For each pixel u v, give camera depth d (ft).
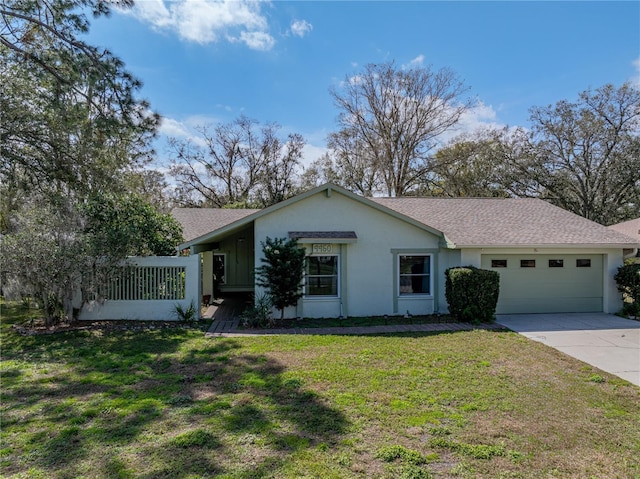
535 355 26.05
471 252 40.65
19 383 20.49
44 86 36.94
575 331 33.35
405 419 16.21
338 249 40.60
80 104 36.17
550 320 38.14
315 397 18.53
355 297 40.88
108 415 16.47
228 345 28.63
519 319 38.63
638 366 23.88
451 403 17.99
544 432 15.24
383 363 24.04
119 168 44.70
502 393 19.25
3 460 13.00
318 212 40.50
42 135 39.99
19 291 32.99
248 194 116.98
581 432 15.28
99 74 34.88
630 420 16.39
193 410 16.93
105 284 35.09
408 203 53.31
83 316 37.50
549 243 40.09
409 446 14.05
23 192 40.88
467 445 14.11
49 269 32.35
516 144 99.76
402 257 41.88
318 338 30.89
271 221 40.11
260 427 15.37
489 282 37.06
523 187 99.55
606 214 92.73
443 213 48.88
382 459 13.15
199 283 39.19
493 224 44.93
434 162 104.63
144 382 20.66
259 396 18.65
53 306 35.06
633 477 12.30
